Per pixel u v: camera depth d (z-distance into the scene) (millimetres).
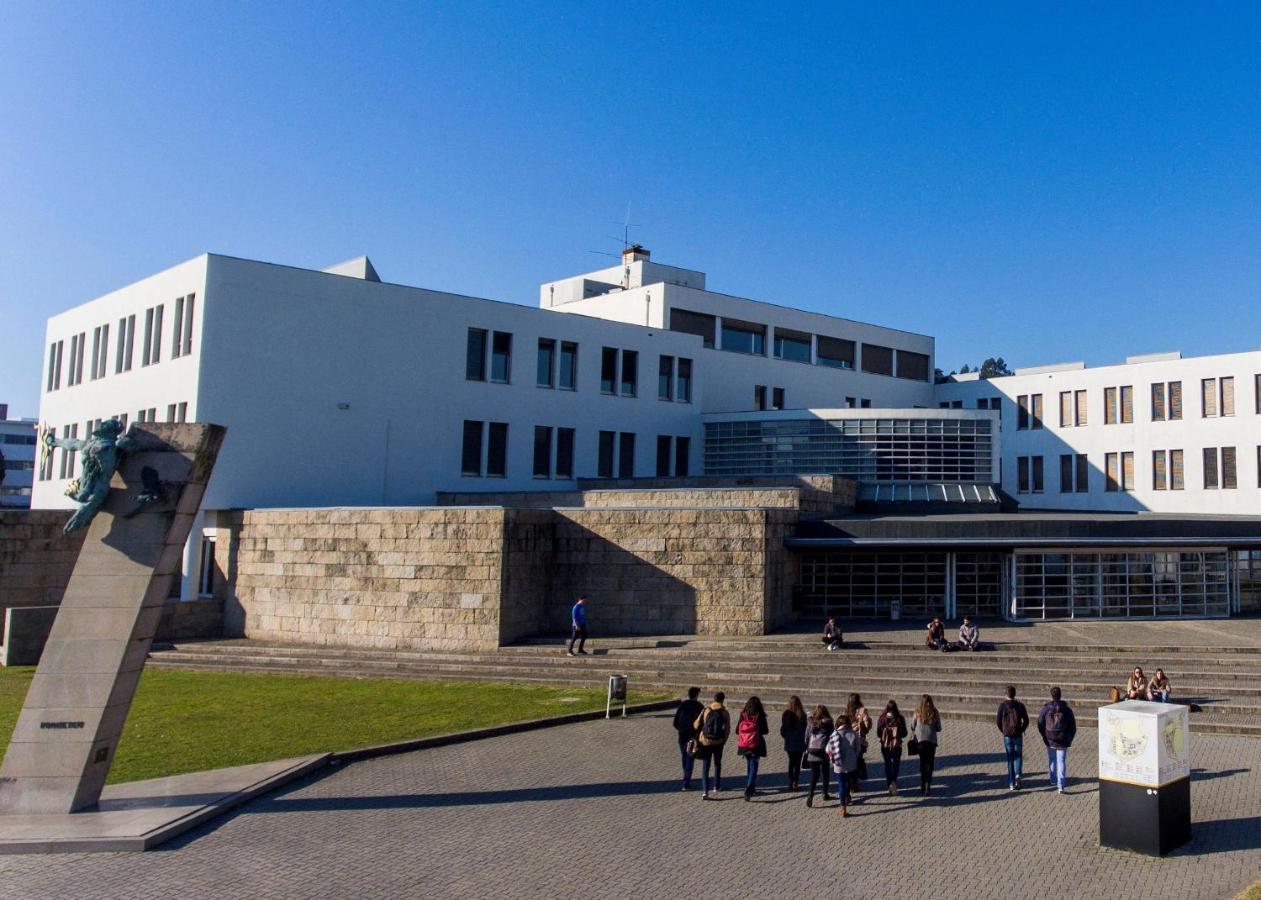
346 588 31438
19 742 15414
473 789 17344
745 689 25453
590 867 13531
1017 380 61906
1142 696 21000
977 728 22234
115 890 12500
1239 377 52125
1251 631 31547
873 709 23609
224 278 37156
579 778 18078
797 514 34062
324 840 14578
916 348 65375
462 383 43250
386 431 40812
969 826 15352
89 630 15797
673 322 53594
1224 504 52156
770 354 57500
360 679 27578
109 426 16016
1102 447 57438
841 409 48156
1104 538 33531
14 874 13047
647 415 49781
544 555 31859
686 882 13000
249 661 29578
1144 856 13859
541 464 45875
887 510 44094
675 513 31312
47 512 34188
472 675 27531
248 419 37281
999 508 45000
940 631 28438
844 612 34594
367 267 45000
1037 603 34375
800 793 17266
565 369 47281
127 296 43062
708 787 17016
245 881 12859
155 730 21109
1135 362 60312
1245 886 12633
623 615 31469
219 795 16203
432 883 12875
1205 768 18391
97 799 15742
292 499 38062
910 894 12609
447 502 41688
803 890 12742
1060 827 15234
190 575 35594
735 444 50531
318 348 39219
